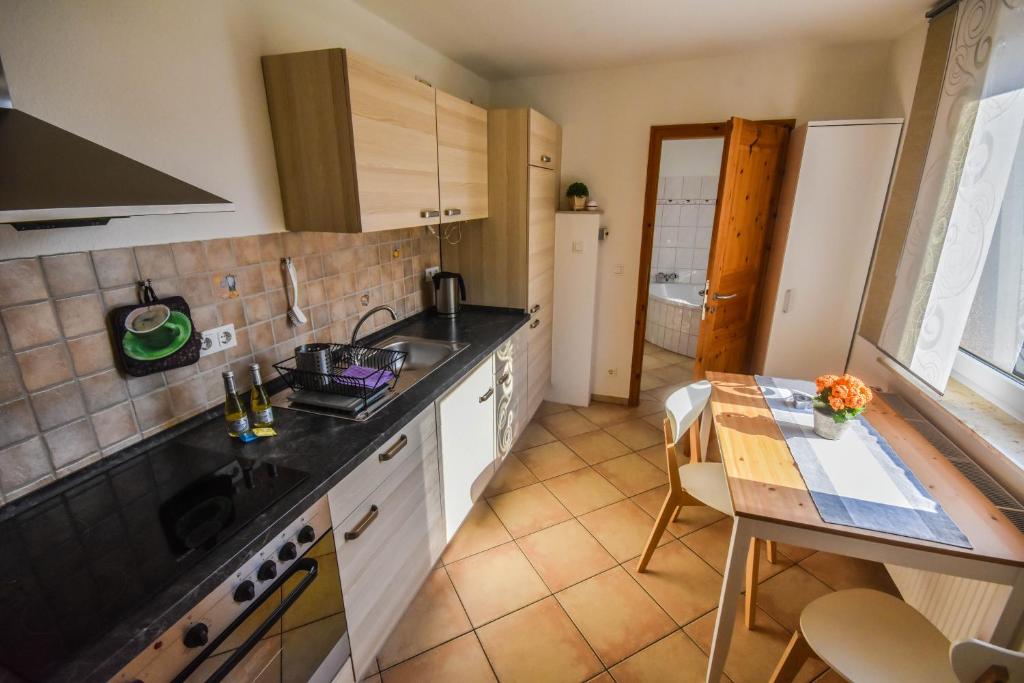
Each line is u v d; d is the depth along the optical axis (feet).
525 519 7.84
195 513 3.61
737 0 6.64
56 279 3.69
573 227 10.59
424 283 9.16
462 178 7.75
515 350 8.89
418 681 5.23
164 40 4.20
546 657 5.49
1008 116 5.38
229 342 5.19
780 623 5.95
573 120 10.61
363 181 5.24
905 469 5.03
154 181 3.29
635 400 11.96
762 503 4.48
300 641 3.98
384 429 4.88
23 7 3.33
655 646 5.63
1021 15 5.20
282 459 4.33
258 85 5.13
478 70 10.04
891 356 7.62
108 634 2.60
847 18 7.39
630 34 7.95
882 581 6.58
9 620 2.72
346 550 4.47
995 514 4.30
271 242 5.54
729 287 9.44
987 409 5.77
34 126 3.21
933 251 6.71
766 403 6.61
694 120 9.85
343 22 6.32
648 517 7.88
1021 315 5.45
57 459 3.84
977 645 2.96
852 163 8.52
